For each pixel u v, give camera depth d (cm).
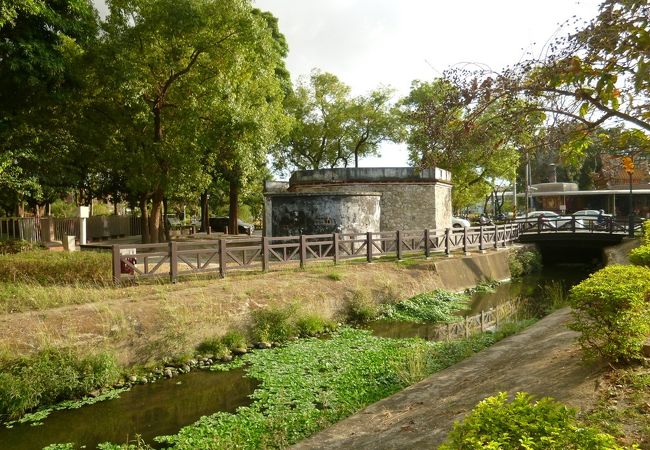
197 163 1875
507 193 5109
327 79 3334
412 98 3244
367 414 600
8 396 702
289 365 895
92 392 788
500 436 246
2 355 748
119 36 1709
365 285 1361
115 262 1090
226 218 4075
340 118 3300
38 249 1591
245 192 2714
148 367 879
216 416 686
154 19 1688
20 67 1258
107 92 1731
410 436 486
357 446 494
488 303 1504
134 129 1848
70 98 1606
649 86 268
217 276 1266
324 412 675
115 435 647
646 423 398
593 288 543
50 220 2069
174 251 1171
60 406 740
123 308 938
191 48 1825
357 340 1059
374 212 1895
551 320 936
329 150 3453
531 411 268
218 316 1010
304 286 1243
